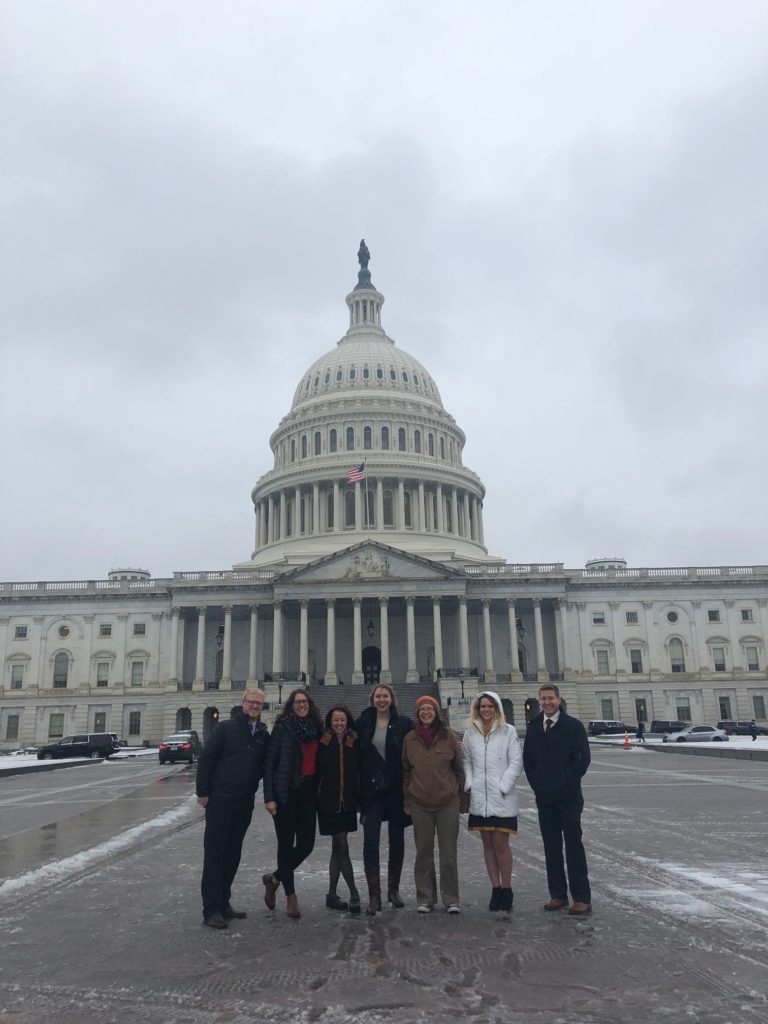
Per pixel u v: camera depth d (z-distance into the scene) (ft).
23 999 26.91
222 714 312.29
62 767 174.81
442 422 408.67
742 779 108.58
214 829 37.27
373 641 333.62
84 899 42.06
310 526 378.94
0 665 323.37
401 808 39.96
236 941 33.60
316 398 413.18
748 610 327.88
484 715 39.34
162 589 327.26
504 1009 25.23
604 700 320.29
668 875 45.37
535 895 41.45
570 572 332.39
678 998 25.90
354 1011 25.36
